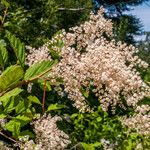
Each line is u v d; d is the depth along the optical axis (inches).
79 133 311.3
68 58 109.5
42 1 347.3
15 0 318.0
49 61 76.6
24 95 120.3
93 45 113.0
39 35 334.6
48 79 107.6
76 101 108.4
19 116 101.7
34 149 102.7
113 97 107.4
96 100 236.4
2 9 242.7
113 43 116.7
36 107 212.2
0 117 97.1
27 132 105.5
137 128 115.9
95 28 122.0
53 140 109.7
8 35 78.4
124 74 105.7
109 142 302.7
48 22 349.1
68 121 294.4
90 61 106.9
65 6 494.6
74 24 563.2
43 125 113.5
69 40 118.6
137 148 230.1
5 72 74.5
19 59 77.8
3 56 81.7
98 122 323.3
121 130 302.0
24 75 76.8
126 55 115.3
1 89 76.8
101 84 107.9
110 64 106.0
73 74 107.4
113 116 323.0
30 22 324.2
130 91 108.8
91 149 228.2
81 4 571.8
